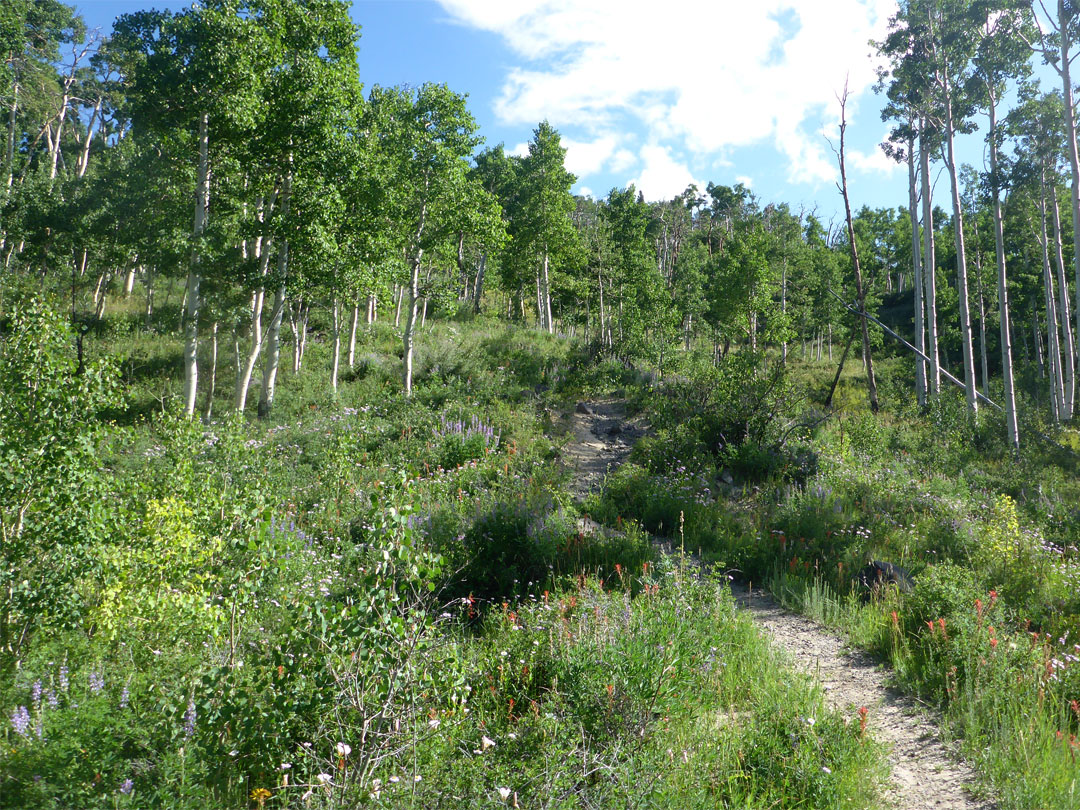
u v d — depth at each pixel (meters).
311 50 22.05
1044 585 8.41
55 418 5.42
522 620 6.57
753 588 9.25
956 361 56.03
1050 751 4.55
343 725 4.03
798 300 47.06
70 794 3.40
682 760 4.32
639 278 40.50
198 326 20.78
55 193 30.80
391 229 24.25
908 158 29.25
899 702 5.75
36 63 39.59
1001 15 24.88
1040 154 25.62
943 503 12.70
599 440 18.56
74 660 5.04
